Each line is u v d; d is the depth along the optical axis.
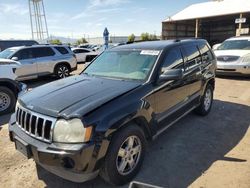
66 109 2.88
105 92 3.29
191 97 4.83
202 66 5.25
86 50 23.92
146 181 3.28
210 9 31.98
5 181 3.41
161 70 3.87
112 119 2.88
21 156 4.07
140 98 3.35
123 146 3.12
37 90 3.72
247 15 29.84
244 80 10.02
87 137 2.71
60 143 2.75
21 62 10.49
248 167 3.55
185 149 4.13
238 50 10.43
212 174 3.40
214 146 4.23
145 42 4.86
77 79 4.07
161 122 3.85
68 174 2.82
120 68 4.17
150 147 4.21
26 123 3.12
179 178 3.34
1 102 6.45
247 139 4.48
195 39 5.55
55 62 11.62
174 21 32.75
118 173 3.06
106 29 14.60
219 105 6.59
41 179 3.42
